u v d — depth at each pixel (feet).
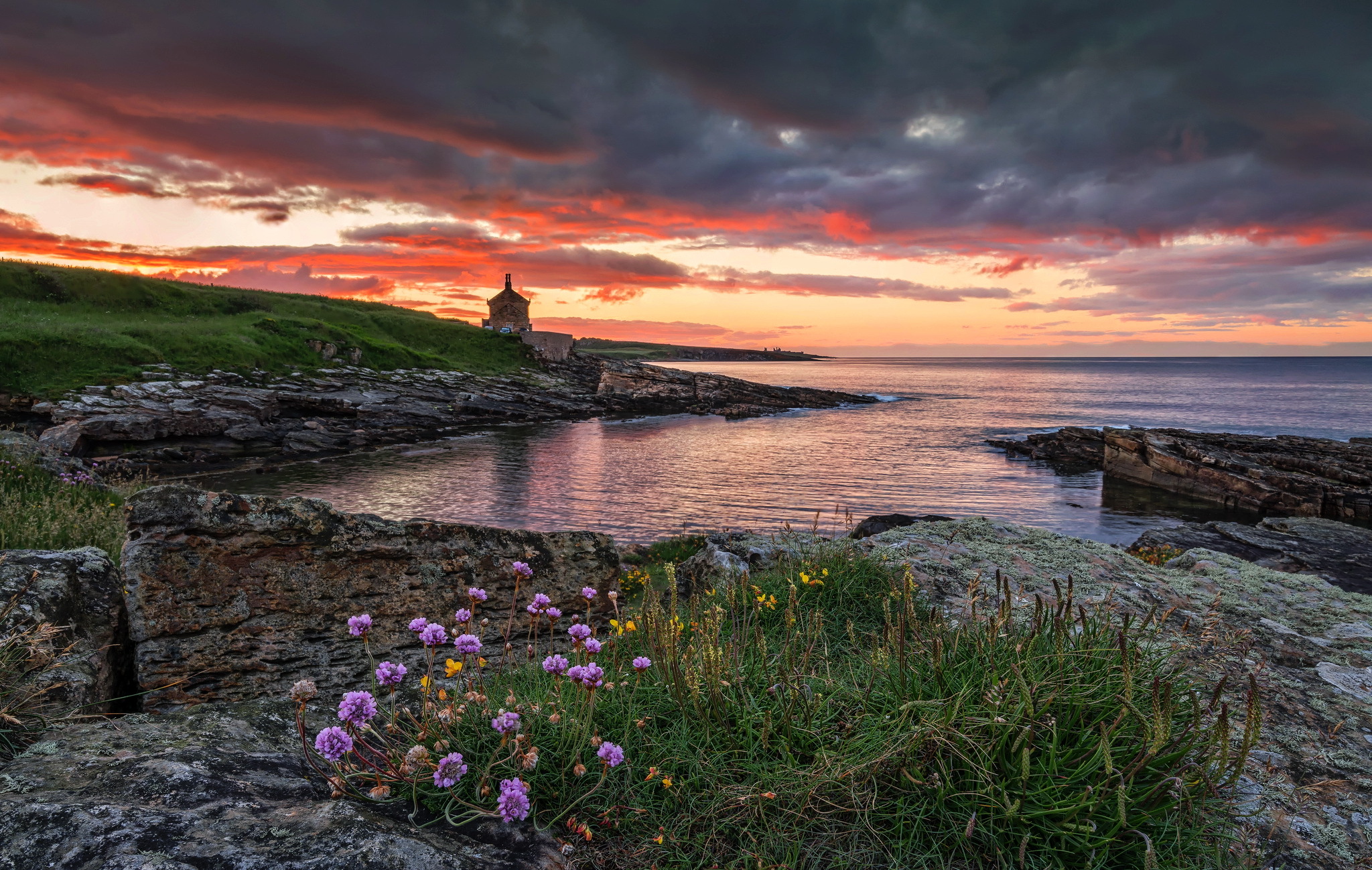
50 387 131.34
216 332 192.65
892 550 24.52
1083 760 8.96
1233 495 116.98
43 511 29.96
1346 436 233.76
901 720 9.71
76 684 12.03
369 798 8.42
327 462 142.31
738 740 10.10
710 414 281.33
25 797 7.20
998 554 24.94
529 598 19.47
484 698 9.82
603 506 107.76
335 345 219.20
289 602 16.46
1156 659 12.75
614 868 8.14
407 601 17.83
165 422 131.23
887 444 191.72
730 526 94.63
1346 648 18.44
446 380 240.94
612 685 10.71
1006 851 8.45
